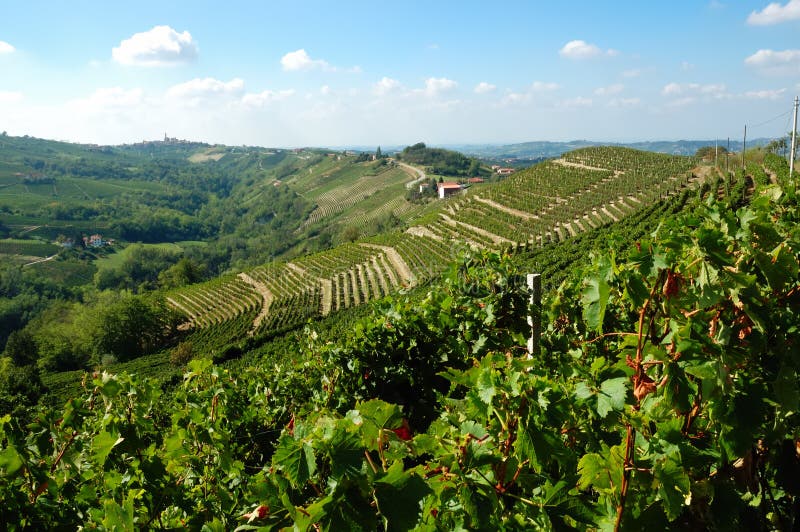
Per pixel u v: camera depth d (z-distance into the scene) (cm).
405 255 7050
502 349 546
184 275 9944
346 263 7706
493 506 186
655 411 215
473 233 7112
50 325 7650
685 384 213
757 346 233
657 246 234
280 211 19525
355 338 607
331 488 162
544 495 196
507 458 199
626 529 203
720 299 222
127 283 11425
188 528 276
